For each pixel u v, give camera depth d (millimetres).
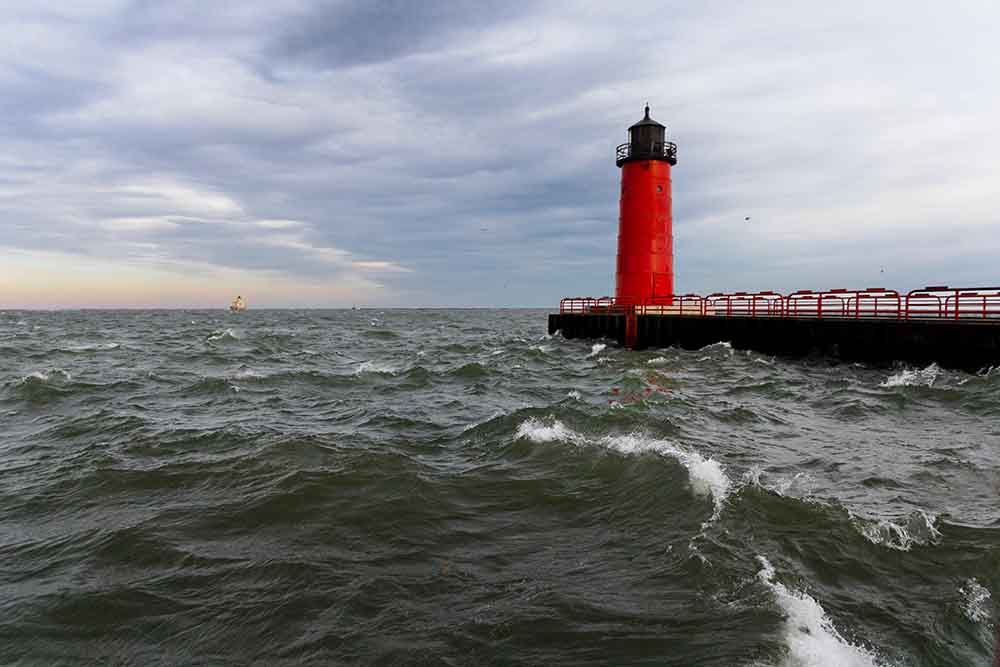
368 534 7832
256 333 62062
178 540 7629
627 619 5723
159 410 17172
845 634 5410
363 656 5242
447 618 5824
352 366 29953
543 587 6418
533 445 11766
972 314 21281
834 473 10281
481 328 82250
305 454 11344
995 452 11531
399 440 13266
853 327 24391
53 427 14562
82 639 5594
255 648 5402
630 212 36219
